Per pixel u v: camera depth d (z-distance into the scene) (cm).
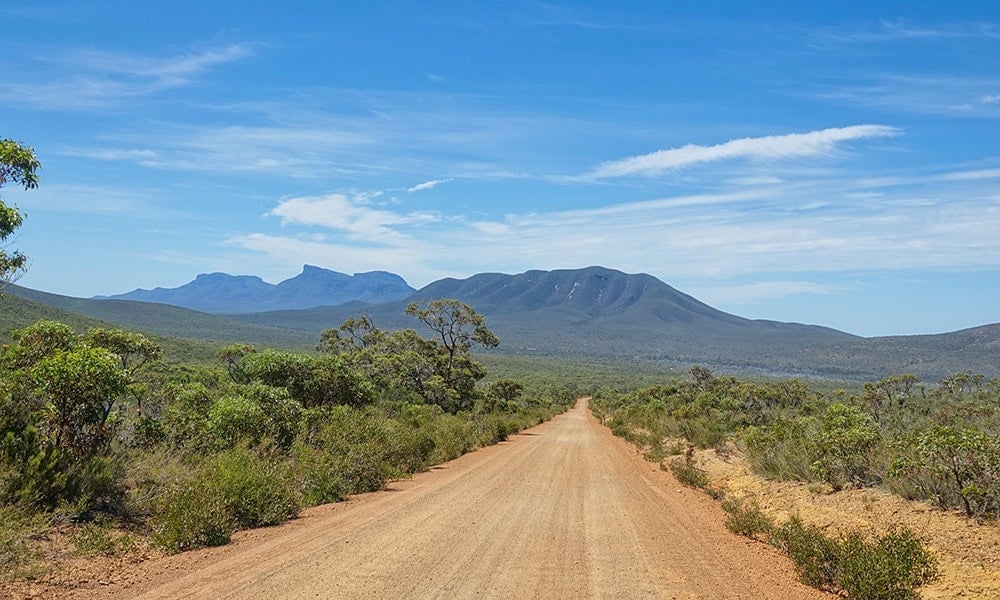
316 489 1214
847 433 1205
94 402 941
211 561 729
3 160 1001
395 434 1784
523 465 1892
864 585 657
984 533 794
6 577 615
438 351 5612
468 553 787
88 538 755
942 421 2292
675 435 2820
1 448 815
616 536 920
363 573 683
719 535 977
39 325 1190
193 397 1541
